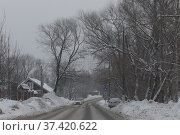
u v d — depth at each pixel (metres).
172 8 34.38
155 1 35.75
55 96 72.19
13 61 44.56
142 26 41.12
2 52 38.28
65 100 81.31
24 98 58.16
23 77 104.75
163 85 38.69
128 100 48.69
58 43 74.38
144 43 42.59
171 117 22.97
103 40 48.97
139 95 49.56
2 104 31.03
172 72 36.38
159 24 35.66
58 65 75.25
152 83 42.56
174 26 33.81
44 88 94.81
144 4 37.28
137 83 47.41
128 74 53.06
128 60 50.09
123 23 46.12
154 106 30.70
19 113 29.67
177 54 32.44
